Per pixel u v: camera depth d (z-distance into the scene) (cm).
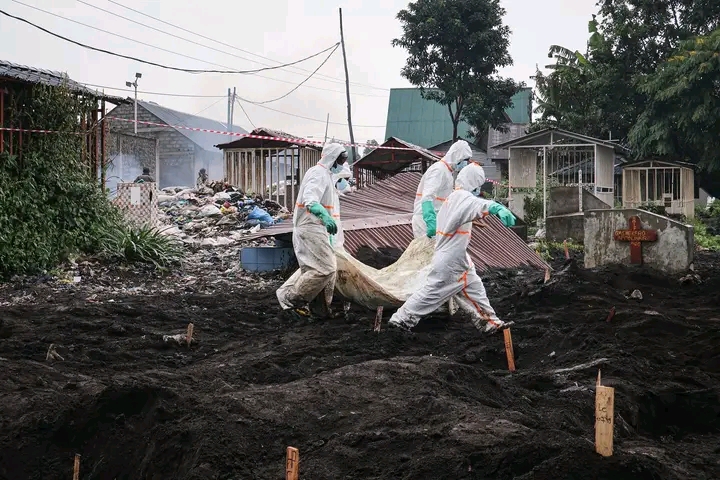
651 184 3338
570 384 704
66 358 852
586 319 1036
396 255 1436
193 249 1786
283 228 1517
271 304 1208
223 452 512
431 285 952
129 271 1530
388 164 2594
